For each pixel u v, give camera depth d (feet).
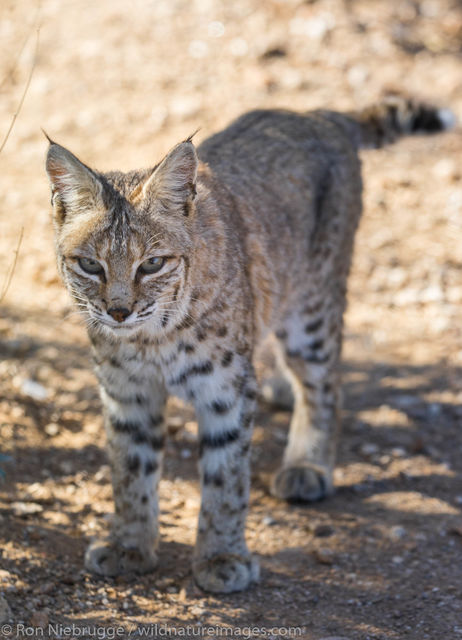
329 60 62.75
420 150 58.59
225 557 28.12
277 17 65.82
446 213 53.88
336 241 35.60
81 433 36.81
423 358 45.01
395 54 64.39
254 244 30.09
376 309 48.29
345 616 26.78
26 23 66.85
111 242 24.66
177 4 67.00
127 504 28.63
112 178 26.53
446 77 62.64
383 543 31.12
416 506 33.65
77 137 57.11
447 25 68.39
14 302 45.73
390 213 53.88
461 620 26.27
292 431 36.11
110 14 66.69
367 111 39.29
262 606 27.25
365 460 37.42
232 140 33.63
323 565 29.78
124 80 61.16
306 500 34.01
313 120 36.65
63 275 26.14
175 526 31.81
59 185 25.13
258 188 31.68
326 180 34.94
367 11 67.82
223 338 27.25
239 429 28.04
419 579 28.89
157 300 25.55
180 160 25.04
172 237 25.34
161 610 26.68
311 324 35.06
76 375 40.83
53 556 28.48
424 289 49.19
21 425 36.11
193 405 28.48
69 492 32.65
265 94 59.57
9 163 56.13
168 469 35.50
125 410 28.50
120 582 27.99
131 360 27.61
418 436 39.27
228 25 64.95
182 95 59.57
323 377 35.55
